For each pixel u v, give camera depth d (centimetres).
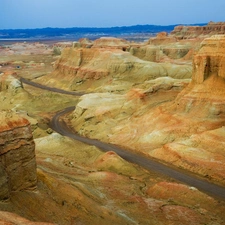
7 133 2325
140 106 6931
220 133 4853
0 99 9100
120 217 2791
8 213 1903
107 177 3944
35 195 2459
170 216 3055
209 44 5728
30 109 8444
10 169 2333
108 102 7519
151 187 3812
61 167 4100
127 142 5722
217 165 4328
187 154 4684
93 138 6284
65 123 7488
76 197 2733
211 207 3369
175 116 5703
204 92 5603
